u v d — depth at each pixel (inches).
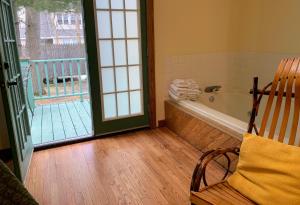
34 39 243.1
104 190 84.1
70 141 121.5
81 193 82.9
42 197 81.1
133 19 124.0
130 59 127.9
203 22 135.9
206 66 142.3
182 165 98.3
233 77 149.9
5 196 30.7
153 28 125.1
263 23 126.7
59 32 256.8
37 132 138.2
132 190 83.7
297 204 47.1
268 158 53.4
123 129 132.9
